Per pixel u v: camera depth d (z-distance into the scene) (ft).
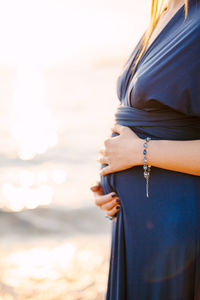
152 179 4.38
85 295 10.89
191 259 4.20
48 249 15.71
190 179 4.21
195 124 4.30
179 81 4.04
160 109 4.33
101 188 5.44
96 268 13.10
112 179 4.83
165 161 4.17
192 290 4.27
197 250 4.18
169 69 4.09
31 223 20.47
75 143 52.75
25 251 15.48
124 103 4.92
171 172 4.28
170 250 4.24
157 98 4.17
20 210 23.24
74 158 42.47
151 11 4.85
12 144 54.49
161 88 4.14
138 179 4.51
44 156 44.21
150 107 4.37
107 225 19.74
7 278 12.27
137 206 4.50
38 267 13.33
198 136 4.33
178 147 4.12
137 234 4.50
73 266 13.35
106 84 263.90
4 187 30.22
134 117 4.58
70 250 15.40
